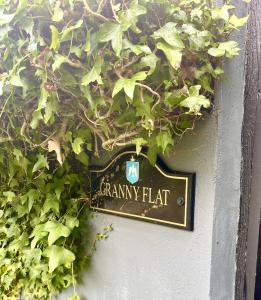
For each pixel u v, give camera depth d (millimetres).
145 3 710
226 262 959
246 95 999
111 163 1136
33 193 1244
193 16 758
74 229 1210
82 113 927
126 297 1120
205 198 920
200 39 757
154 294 1044
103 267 1192
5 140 1062
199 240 936
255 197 1061
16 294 1437
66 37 734
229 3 866
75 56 787
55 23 763
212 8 809
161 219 1009
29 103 931
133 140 847
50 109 825
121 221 1129
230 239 965
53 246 1163
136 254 1089
